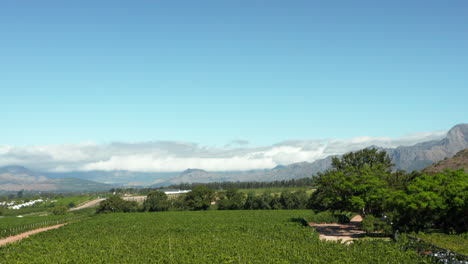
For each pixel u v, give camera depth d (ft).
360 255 110.63
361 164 270.05
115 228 223.30
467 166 297.12
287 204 409.28
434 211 144.77
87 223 267.18
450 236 122.83
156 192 456.45
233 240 152.87
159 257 119.75
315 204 205.57
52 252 136.98
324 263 104.32
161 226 224.53
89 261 116.88
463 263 91.97
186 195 449.89
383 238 155.22
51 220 326.85
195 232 192.54
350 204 183.83
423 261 100.12
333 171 216.95
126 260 116.78
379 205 179.22
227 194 449.89
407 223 148.77
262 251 123.34
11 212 542.16
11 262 117.70
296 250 123.34
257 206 422.00
